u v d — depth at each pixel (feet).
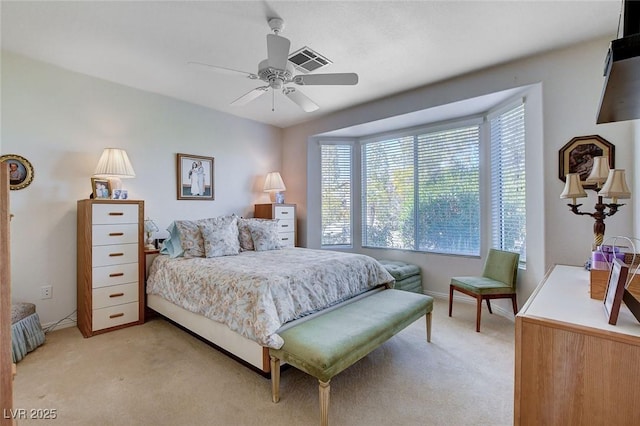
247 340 6.74
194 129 13.41
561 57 8.80
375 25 7.62
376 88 11.76
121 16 7.25
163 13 7.14
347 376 7.07
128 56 9.20
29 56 9.21
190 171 13.21
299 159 16.40
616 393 3.58
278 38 6.45
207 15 7.22
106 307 9.66
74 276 10.18
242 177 15.28
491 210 11.96
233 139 14.92
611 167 8.05
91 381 6.85
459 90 10.82
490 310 11.08
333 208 16.31
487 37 8.18
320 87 11.68
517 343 4.18
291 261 9.26
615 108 4.52
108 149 10.18
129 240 10.19
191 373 7.22
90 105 10.53
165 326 10.21
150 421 5.57
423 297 8.76
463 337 9.14
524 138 10.07
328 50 8.82
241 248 12.00
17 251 9.16
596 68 8.30
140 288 10.41
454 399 6.22
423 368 7.41
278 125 16.75
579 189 7.13
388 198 15.30
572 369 3.83
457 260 13.00
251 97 8.96
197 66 7.41
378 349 8.39
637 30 3.05
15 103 9.11
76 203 10.20
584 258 8.46
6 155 8.96
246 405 6.05
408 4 6.84
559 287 5.90
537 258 9.46
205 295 8.12
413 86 11.59
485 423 5.51
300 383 6.85
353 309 7.70
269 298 6.78
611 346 3.60
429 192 13.89
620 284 3.86
